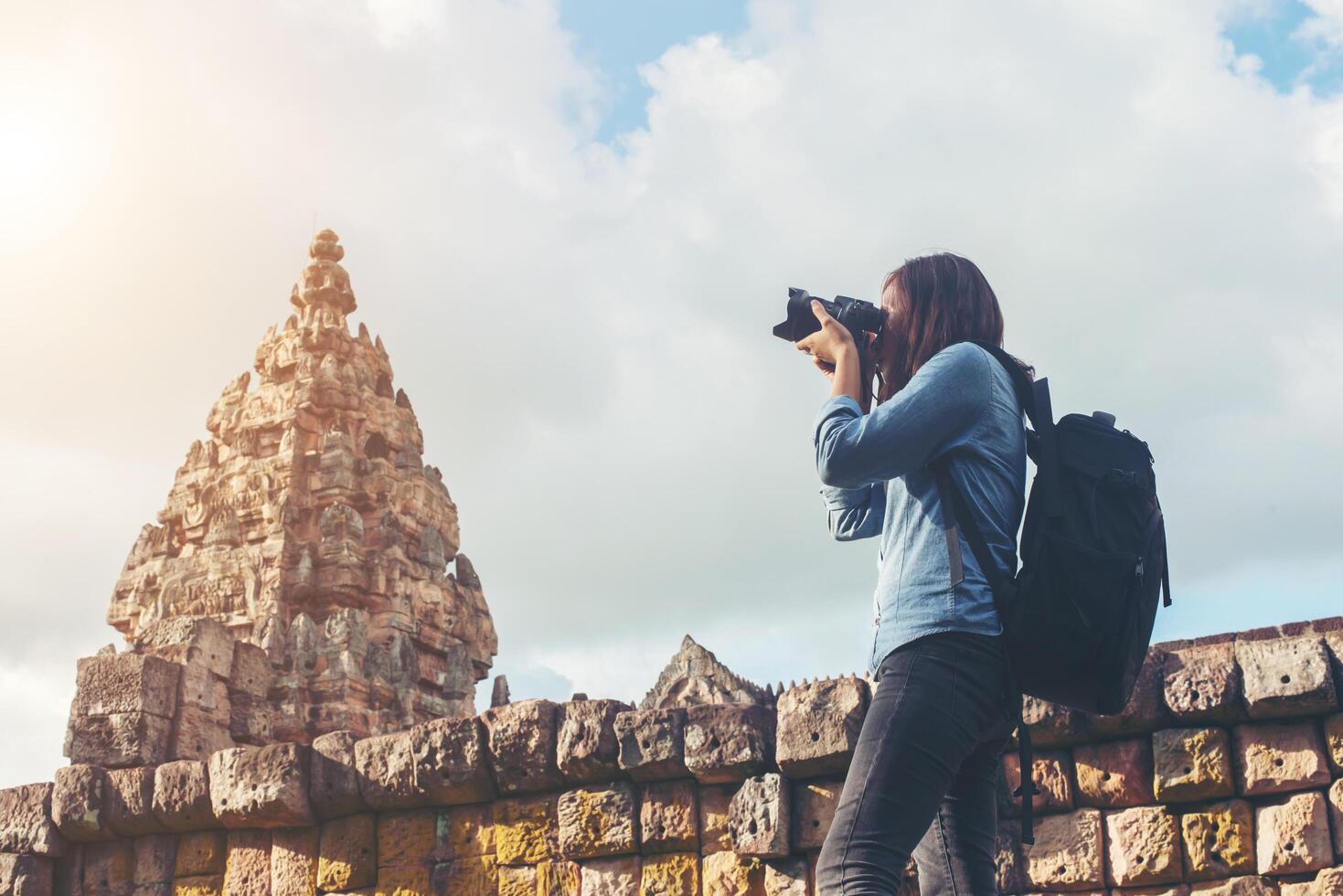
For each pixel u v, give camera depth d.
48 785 10.78
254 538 41.69
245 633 39.47
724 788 8.99
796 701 8.57
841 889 3.51
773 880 8.53
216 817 10.22
